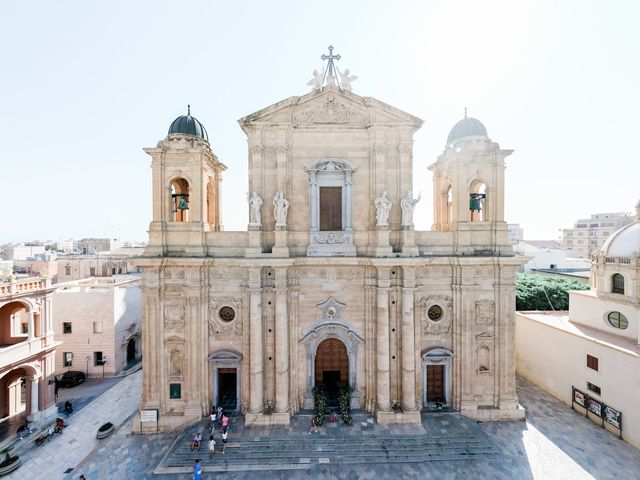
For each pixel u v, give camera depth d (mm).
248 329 27000
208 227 28953
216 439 24109
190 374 26422
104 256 68000
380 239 26688
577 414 27984
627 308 27469
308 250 27516
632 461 22594
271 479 21172
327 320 27594
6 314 32250
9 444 27125
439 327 27797
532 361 33719
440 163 31453
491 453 23125
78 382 39219
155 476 21750
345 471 21750
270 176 27781
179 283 26688
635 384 24000
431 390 28094
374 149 27719
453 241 28250
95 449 24438
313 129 27938
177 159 27188
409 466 22156
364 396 27609
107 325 41656
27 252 96438
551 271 57562
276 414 25812
